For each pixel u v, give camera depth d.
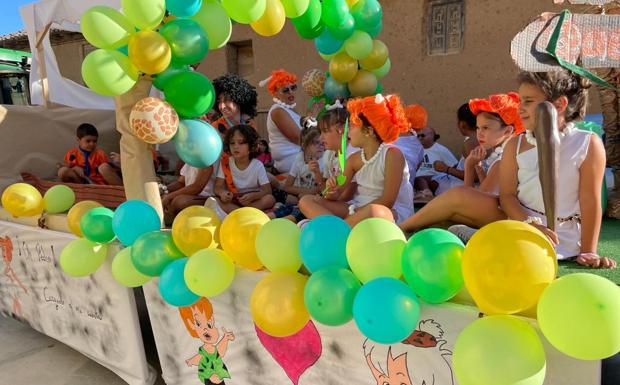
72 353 3.05
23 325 3.50
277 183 3.18
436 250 1.19
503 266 1.06
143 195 2.10
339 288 1.32
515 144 1.96
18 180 3.97
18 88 8.88
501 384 1.07
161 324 2.27
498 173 2.33
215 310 1.99
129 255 2.00
